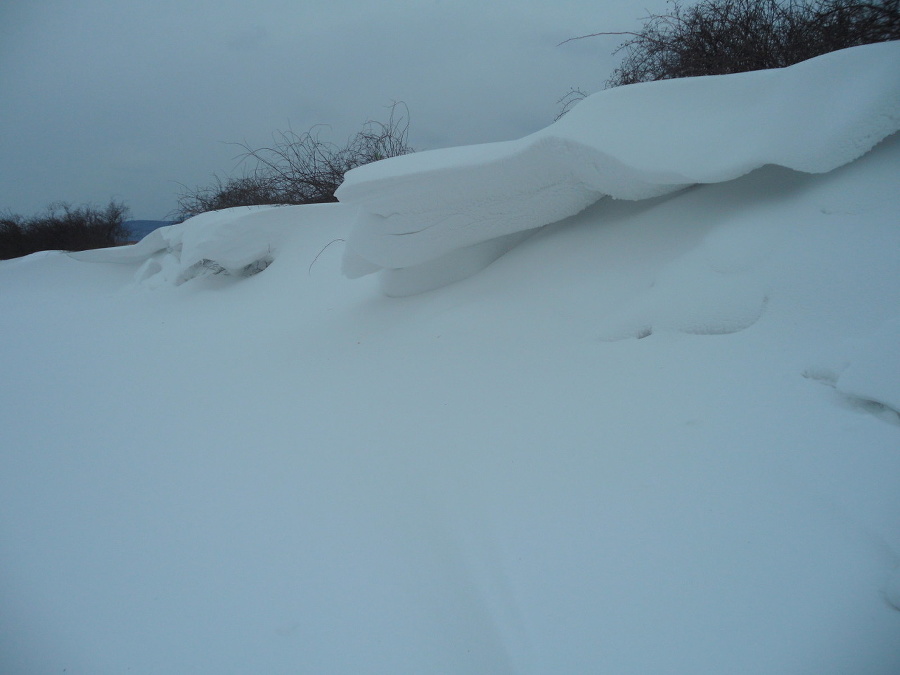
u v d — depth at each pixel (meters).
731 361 2.10
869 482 1.52
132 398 4.12
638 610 1.43
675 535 1.58
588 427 2.11
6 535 2.47
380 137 7.96
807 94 2.34
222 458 2.83
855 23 4.07
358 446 2.58
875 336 1.80
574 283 2.99
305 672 1.53
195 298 6.98
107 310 7.63
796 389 1.89
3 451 3.45
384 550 1.89
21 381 4.91
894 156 2.24
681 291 2.40
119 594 1.97
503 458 2.14
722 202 2.71
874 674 1.17
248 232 6.63
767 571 1.41
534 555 1.69
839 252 2.12
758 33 4.52
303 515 2.19
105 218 18.41
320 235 6.60
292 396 3.41
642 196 2.89
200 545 2.15
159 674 1.61
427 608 1.63
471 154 3.36
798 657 1.23
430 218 3.60
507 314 3.11
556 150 2.81
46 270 10.09
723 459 1.75
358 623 1.64
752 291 2.23
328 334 4.29
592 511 1.75
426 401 2.75
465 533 1.86
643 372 2.25
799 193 2.44
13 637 1.84
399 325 3.75
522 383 2.56
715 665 1.27
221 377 4.19
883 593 1.29
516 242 3.84
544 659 1.40
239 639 1.67
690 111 2.66
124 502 2.59
